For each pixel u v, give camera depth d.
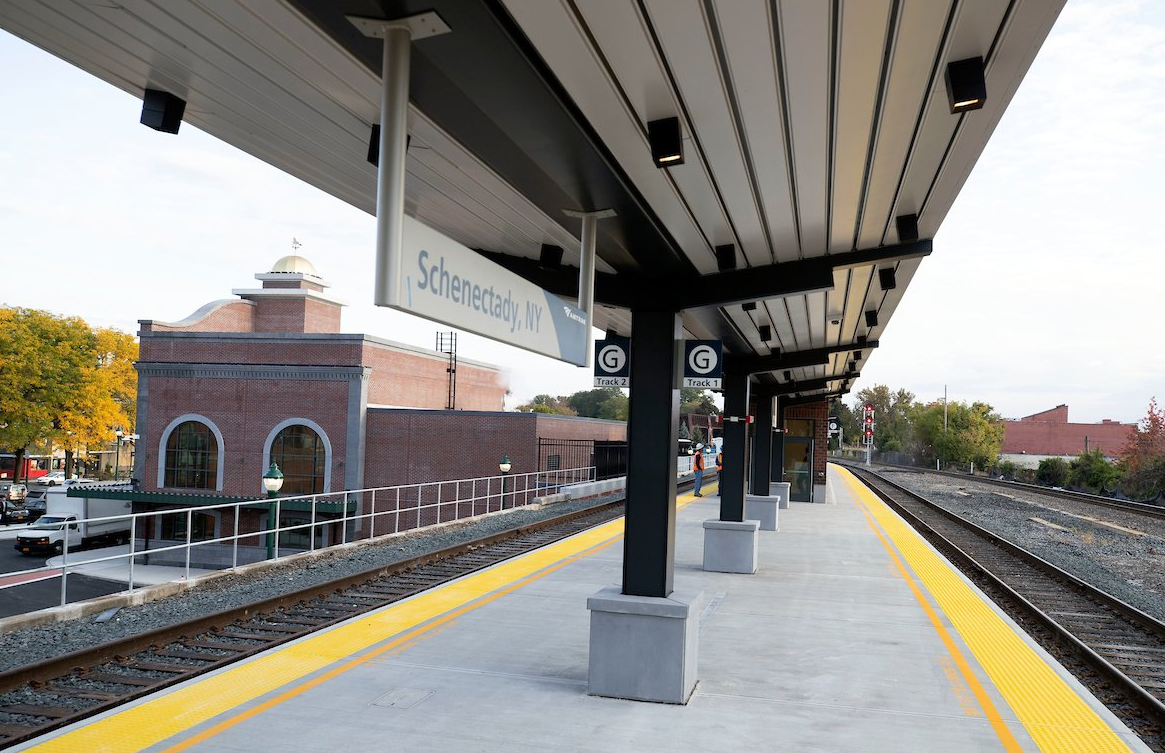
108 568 28.81
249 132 4.90
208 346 33.06
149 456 33.16
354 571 12.70
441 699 6.18
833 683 6.86
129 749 5.03
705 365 10.88
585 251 5.79
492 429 33.03
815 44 3.78
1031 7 3.53
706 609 9.84
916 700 6.43
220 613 8.67
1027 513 30.34
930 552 15.15
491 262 4.18
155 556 31.39
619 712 6.03
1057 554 18.59
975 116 4.73
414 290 3.44
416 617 8.84
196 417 32.97
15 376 52.16
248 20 3.46
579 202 5.55
